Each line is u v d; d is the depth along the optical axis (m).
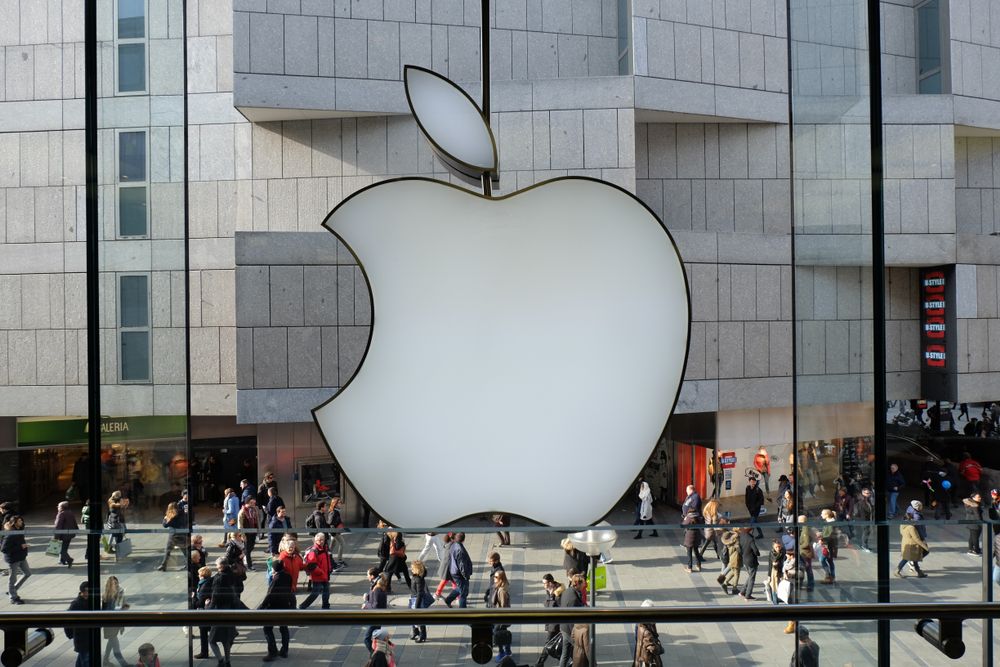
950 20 8.14
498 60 8.19
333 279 7.67
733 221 8.61
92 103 2.88
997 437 8.41
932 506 7.73
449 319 1.94
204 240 8.38
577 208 1.93
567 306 1.93
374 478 1.92
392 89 7.94
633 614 1.65
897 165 8.30
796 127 3.14
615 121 7.71
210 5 8.43
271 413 7.61
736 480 8.35
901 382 8.75
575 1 8.39
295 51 7.71
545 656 3.29
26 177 8.32
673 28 7.93
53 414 8.37
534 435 1.93
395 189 1.93
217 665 3.11
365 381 1.92
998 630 2.53
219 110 8.38
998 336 8.44
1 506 7.54
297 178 8.22
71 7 8.23
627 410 1.92
